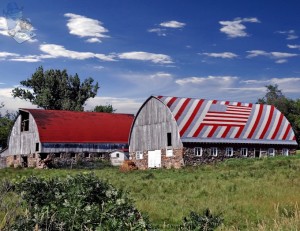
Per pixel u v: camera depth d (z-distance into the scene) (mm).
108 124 68750
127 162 48875
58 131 62531
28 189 11617
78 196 10070
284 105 109938
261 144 52875
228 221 13891
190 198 19484
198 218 9289
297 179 24453
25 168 58531
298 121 84312
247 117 54531
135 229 8164
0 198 8719
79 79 108438
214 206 16484
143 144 53906
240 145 51562
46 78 105062
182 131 48438
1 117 106312
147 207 16797
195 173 35344
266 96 127688
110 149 65438
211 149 49500
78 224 8477
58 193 10547
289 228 10375
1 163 71875
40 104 102625
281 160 41344
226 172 33375
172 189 23203
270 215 14062
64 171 47375
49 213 9000
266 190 20094
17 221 7867
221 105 54438
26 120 65000
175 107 50688
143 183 26500
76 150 62562
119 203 9250
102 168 59062
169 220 14680
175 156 48812
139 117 54969
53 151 60969
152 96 52531
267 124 55312
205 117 51219
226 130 51219
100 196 10555
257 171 31984
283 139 55219
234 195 19344
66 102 104188
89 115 69688
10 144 69875
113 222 8062
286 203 16000
